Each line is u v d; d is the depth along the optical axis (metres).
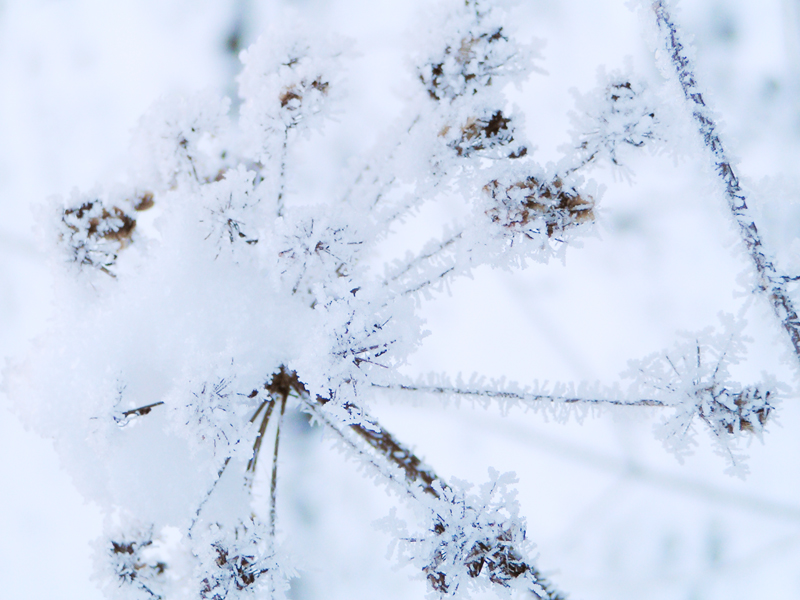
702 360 0.32
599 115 0.31
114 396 0.32
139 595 0.33
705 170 0.32
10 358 0.33
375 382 0.31
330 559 0.51
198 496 0.33
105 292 0.33
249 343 0.32
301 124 0.33
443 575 0.31
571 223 0.32
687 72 0.32
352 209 0.33
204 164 0.33
